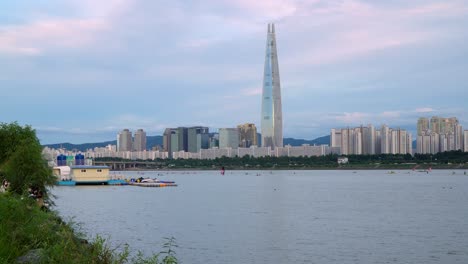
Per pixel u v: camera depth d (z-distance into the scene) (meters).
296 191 181.88
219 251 59.44
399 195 157.00
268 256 56.69
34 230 23.48
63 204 121.25
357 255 57.72
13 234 21.88
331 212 104.19
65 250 21.67
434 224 84.19
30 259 20.69
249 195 161.00
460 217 94.31
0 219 22.86
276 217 95.06
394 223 85.69
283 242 65.62
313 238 69.19
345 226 81.44
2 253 20.03
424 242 66.06
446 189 189.25
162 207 116.00
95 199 138.88
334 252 59.28
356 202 130.00
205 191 184.00
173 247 61.22
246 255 57.31
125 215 97.94
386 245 63.88
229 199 142.75
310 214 100.44
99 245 23.77
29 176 50.97
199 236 70.44
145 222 86.88
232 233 73.62
